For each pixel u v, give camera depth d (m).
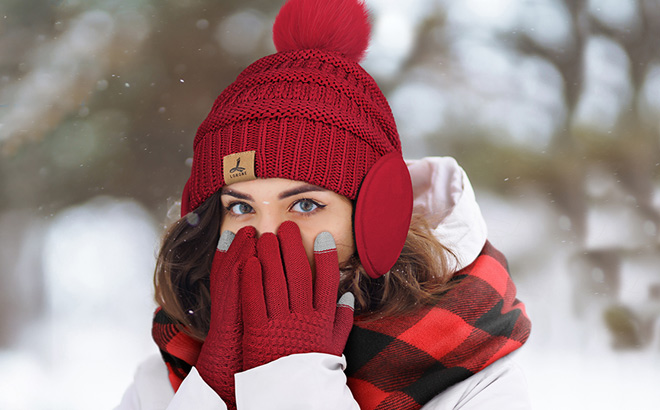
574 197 4.07
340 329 1.08
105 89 4.20
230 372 1.06
